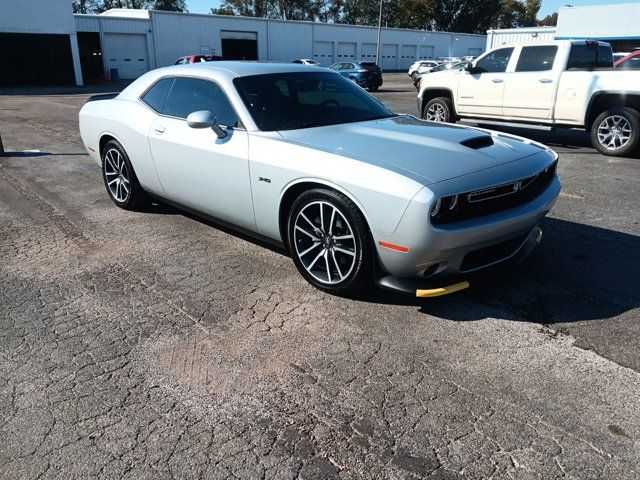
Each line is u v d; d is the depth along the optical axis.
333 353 2.90
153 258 4.23
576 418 2.38
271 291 3.63
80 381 2.67
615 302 3.47
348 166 3.16
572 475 2.06
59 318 3.30
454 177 3.00
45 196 6.10
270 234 3.85
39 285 3.77
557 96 8.86
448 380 2.65
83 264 4.13
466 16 71.88
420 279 3.19
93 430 2.33
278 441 2.26
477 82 10.02
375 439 2.26
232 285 3.73
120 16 38.97
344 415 2.41
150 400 2.52
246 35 43.38
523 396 2.53
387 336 3.06
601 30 25.94
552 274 3.91
